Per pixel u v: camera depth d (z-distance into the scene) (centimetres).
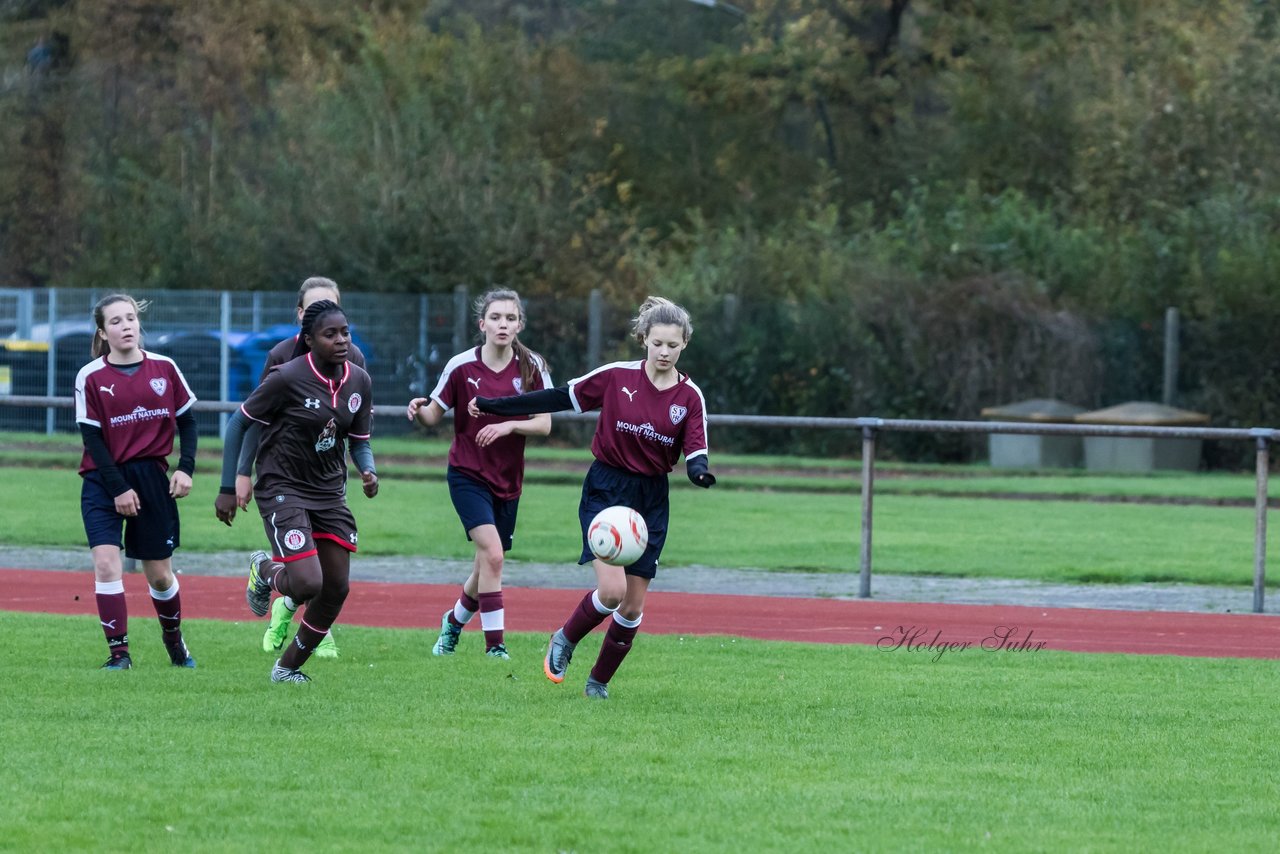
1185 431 3738
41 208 12900
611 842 1667
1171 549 4969
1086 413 9100
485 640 2958
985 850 1662
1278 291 8975
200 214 11131
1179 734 2241
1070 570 4397
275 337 9194
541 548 4816
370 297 9488
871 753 2100
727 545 5028
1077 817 1802
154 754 2019
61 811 1755
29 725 2178
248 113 12569
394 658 2838
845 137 14350
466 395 2880
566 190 11319
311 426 2484
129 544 2673
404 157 10750
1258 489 3719
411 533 5138
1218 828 1764
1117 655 2997
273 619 2883
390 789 1866
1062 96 12350
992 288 9262
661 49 14838
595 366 9519
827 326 9456
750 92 13500
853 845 1670
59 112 12950
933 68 13538
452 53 12538
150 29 12975
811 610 3650
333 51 12362
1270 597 4000
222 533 5078
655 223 13325
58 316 9294
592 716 2306
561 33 15150
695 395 2462
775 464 8444
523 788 1884
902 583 4200
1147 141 11094
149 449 2641
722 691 2531
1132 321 9300
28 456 7569
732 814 1786
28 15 13625
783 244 10719
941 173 12612
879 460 9375
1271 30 11750
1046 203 11300
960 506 6412
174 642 2700
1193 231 9662
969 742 2173
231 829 1697
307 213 10569
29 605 3516
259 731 2161
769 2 13688
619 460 2462
